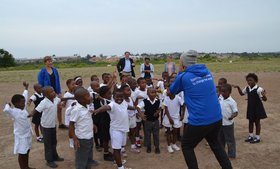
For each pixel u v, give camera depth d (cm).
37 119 830
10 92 1956
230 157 680
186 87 506
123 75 1024
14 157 732
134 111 738
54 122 663
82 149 570
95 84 724
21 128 604
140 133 909
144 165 659
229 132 671
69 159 705
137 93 819
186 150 513
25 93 775
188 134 509
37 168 654
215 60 6969
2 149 793
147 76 1185
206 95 498
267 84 2039
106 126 686
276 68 3688
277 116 1076
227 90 660
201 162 668
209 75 518
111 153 705
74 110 556
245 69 3628
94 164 660
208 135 523
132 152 743
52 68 910
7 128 1003
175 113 738
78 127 562
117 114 607
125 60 1214
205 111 493
